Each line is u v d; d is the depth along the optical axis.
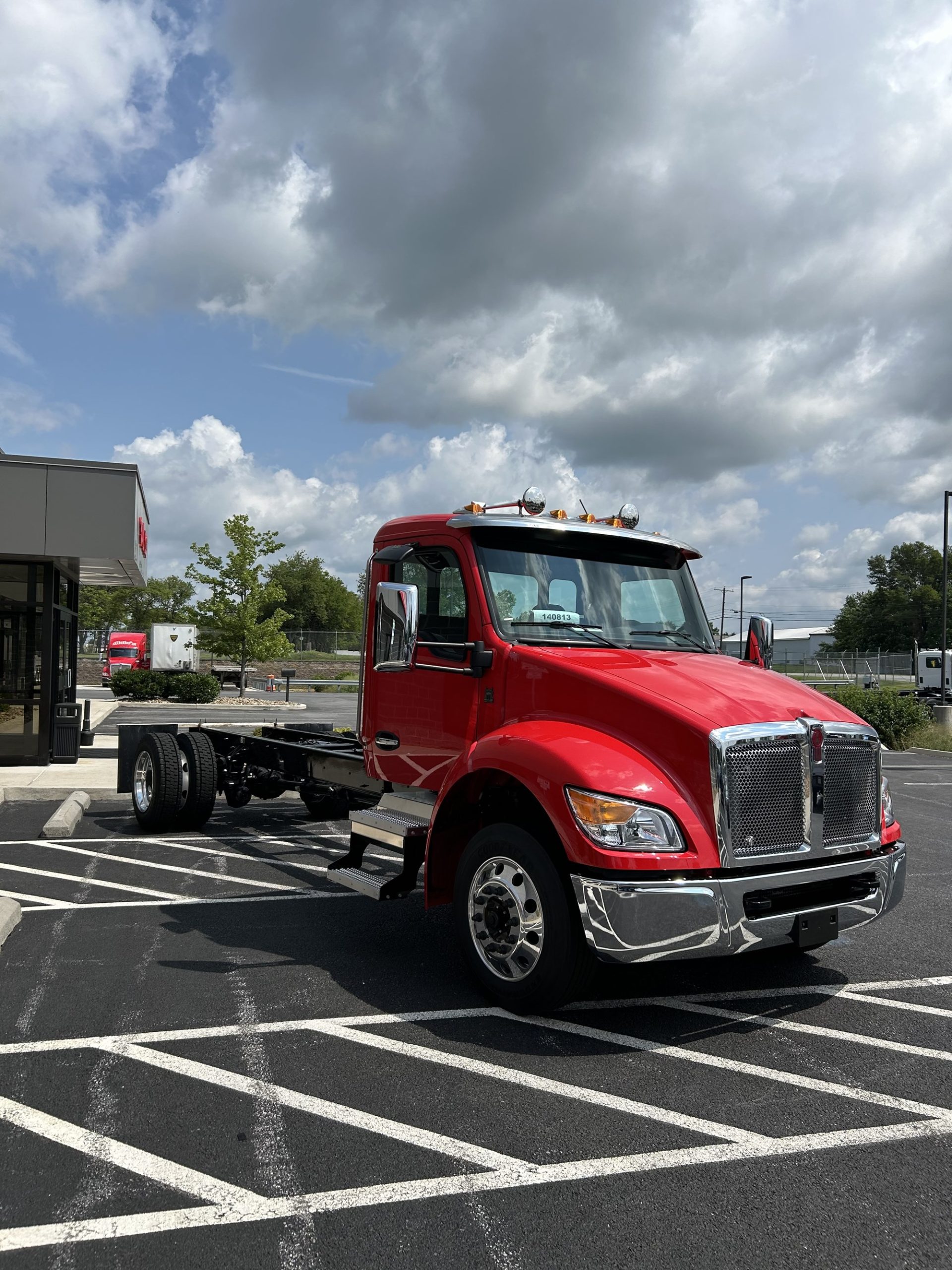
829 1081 4.02
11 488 14.02
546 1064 4.14
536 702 5.00
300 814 11.07
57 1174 3.16
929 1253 2.80
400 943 5.97
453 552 5.59
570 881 4.32
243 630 39.31
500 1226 2.91
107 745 17.88
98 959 5.51
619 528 5.84
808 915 4.42
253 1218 2.93
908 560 116.31
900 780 16.72
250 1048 4.25
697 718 4.38
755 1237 2.87
